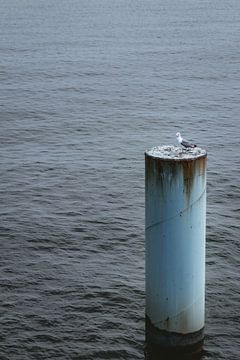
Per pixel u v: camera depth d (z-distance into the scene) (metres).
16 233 29.14
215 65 78.75
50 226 30.02
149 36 108.94
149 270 17.34
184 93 62.75
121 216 31.41
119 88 65.88
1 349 20.42
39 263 26.27
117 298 23.45
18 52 90.19
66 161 40.62
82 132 48.25
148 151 16.64
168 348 18.05
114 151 43.06
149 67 78.31
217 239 28.55
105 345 20.62
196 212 16.47
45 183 36.41
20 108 56.03
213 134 47.31
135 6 181.75
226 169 38.59
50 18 143.62
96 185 36.12
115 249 27.70
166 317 17.58
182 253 16.72
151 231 16.83
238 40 102.12
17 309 22.69
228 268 25.92
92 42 101.38
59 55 87.75
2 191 34.97
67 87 66.25
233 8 169.88
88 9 171.88
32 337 21.08
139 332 21.31
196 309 17.62
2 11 162.50
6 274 25.22
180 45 96.94
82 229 29.75
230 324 21.75
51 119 52.25
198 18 142.12
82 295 23.67
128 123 51.06
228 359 19.80
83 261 26.53
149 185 16.48
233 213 31.78
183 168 15.94
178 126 49.91
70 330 21.47
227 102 58.34
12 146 44.16
